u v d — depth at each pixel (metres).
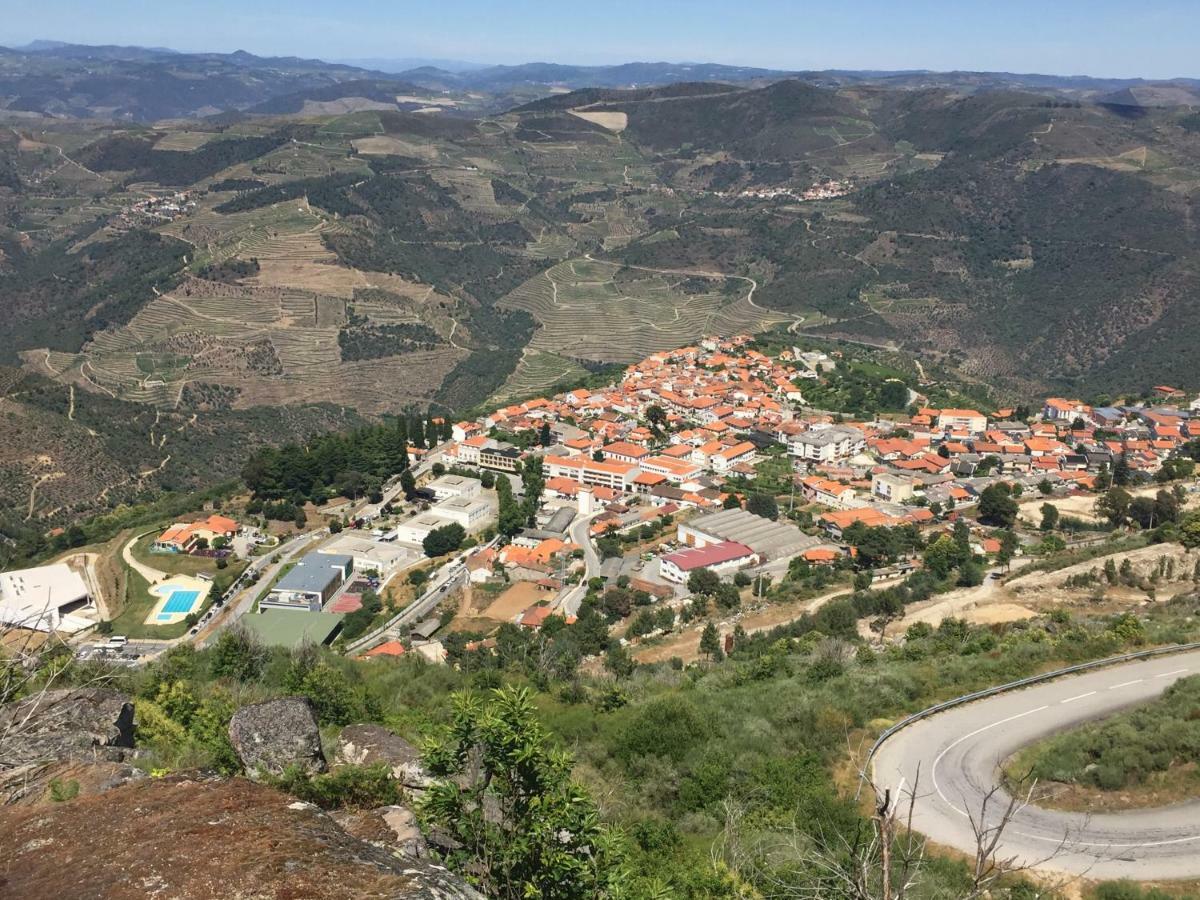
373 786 20.27
